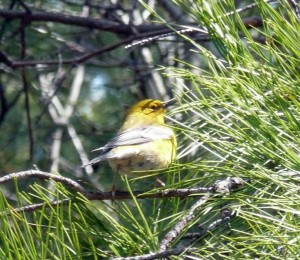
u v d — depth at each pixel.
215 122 6.55
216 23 6.67
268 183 6.84
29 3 18.38
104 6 18.12
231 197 6.93
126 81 19.23
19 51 18.44
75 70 19.28
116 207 12.97
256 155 6.51
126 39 16.55
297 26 6.22
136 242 7.69
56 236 6.14
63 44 18.70
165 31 15.41
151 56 18.09
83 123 18.48
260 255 6.51
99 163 16.94
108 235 7.56
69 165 17.53
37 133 18.39
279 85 6.04
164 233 7.98
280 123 6.07
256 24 12.98
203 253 7.22
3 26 17.27
